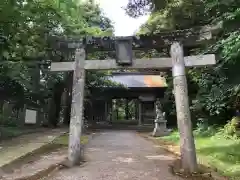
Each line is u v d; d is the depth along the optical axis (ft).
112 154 32.19
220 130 41.06
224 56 28.32
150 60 26.14
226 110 44.50
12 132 45.78
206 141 38.14
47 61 38.99
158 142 46.29
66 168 24.75
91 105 95.35
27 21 31.58
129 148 37.76
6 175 22.00
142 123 93.61
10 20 29.37
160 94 92.07
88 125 85.71
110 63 26.89
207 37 25.02
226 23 26.17
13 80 46.47
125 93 93.97
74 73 27.30
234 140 35.09
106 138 52.01
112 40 26.81
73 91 27.04
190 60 25.31
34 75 54.60
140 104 94.07
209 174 22.17
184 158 23.15
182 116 23.93
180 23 48.19
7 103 56.13
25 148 33.78
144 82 93.91
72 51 28.50
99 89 89.04
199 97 46.03
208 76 41.81
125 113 145.18
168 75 66.33
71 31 39.19
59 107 74.28
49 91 65.31
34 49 37.29
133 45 26.78
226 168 24.23
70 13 31.32
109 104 103.55
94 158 29.37
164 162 27.50
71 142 26.08
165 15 48.83
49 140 41.81
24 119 61.87
